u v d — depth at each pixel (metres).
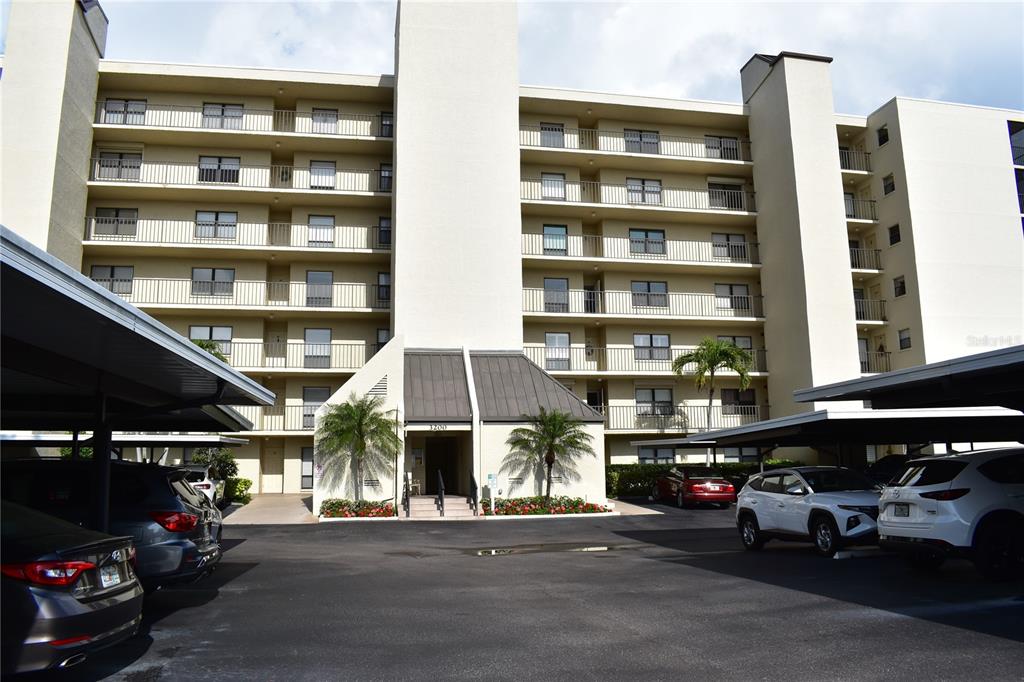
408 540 18.03
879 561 12.57
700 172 37.69
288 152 34.62
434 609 9.27
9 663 5.18
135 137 32.72
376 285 34.28
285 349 33.91
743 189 38.19
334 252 32.97
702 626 8.11
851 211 37.84
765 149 36.28
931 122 35.81
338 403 25.84
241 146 33.88
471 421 26.59
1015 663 6.39
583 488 26.89
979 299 34.53
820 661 6.64
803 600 9.38
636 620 8.48
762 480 15.35
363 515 23.70
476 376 28.64
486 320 30.42
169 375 9.61
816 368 32.31
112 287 32.47
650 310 36.06
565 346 35.31
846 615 8.41
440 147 31.36
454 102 31.84
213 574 12.28
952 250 34.72
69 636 5.41
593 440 27.28
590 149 36.41
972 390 11.70
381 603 9.69
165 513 8.73
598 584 11.06
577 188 36.47
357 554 15.20
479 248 30.89
